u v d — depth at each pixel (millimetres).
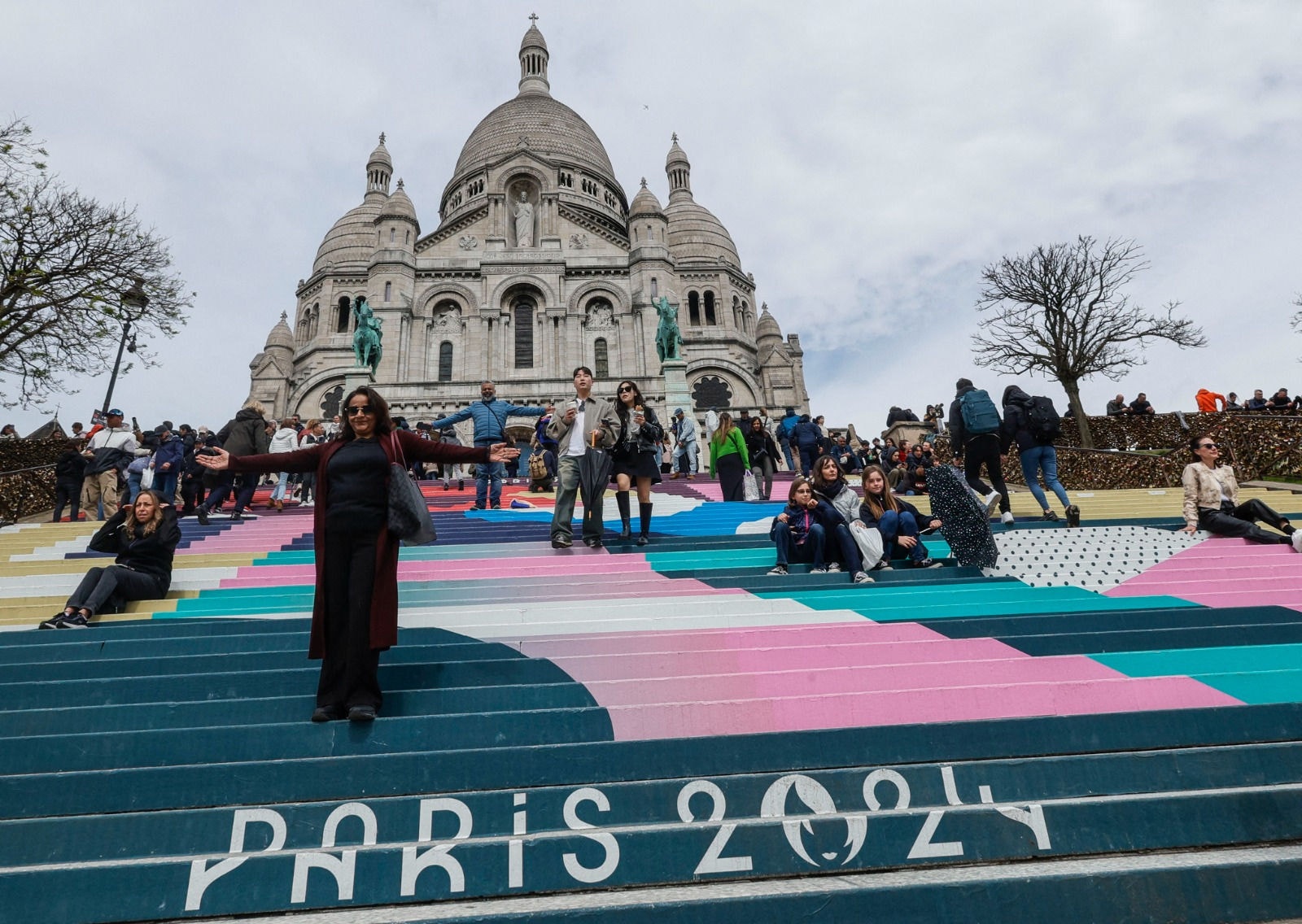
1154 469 20156
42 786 4453
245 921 3729
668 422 32844
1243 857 3947
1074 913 3721
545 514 13773
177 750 4891
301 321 53219
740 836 4137
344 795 4559
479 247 44875
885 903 3695
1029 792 4539
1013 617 6738
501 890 3945
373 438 5527
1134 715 5070
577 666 5906
